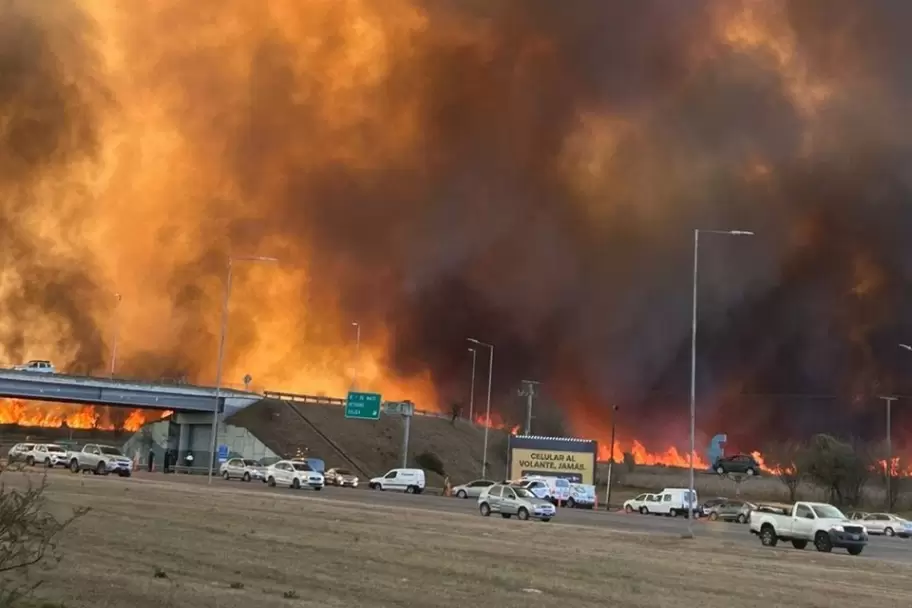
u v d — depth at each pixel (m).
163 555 19.05
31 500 11.17
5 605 12.37
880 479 88.31
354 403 90.12
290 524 28.94
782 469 85.12
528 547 26.75
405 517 37.03
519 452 71.25
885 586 22.38
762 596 18.77
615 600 16.78
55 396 84.62
